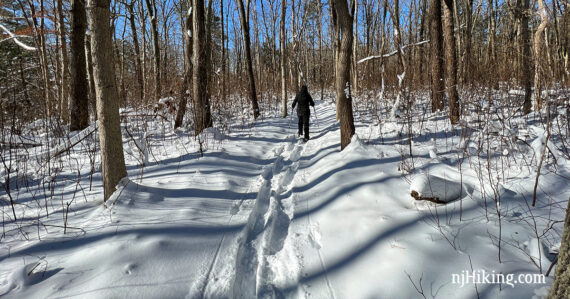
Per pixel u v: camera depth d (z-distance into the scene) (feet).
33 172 14.71
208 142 21.59
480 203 9.39
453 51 21.20
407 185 11.53
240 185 14.03
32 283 6.53
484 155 13.83
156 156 18.45
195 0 22.39
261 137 25.50
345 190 11.63
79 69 26.18
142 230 8.71
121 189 10.73
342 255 7.98
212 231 9.44
